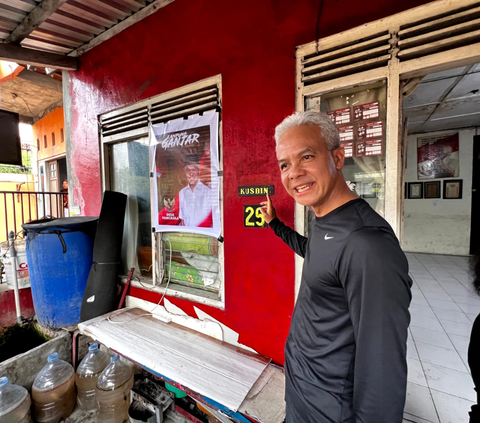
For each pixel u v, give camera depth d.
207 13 1.73
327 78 1.36
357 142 1.33
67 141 2.91
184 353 1.62
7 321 2.47
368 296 0.64
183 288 2.06
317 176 0.82
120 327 1.95
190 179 1.93
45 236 2.15
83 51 2.60
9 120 3.57
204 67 1.78
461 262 4.93
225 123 1.71
